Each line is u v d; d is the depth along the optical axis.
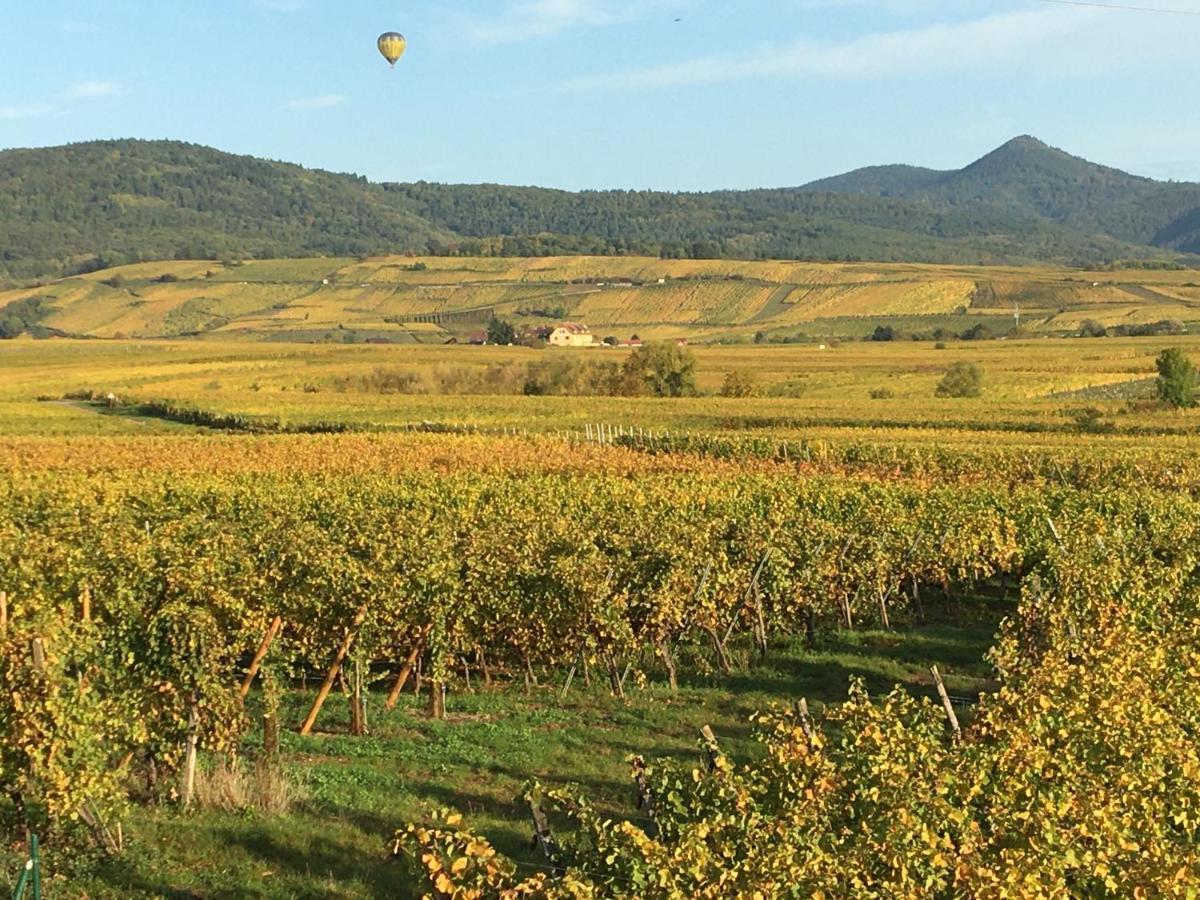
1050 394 99.44
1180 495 34.97
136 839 12.50
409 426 72.25
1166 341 152.00
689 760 16.02
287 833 12.77
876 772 9.77
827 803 9.77
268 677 15.95
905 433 62.44
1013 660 15.84
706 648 22.64
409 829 8.83
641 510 27.98
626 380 102.38
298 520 25.50
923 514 28.52
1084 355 133.00
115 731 13.27
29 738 11.98
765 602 22.91
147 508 31.33
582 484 35.69
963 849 8.68
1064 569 20.83
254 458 48.59
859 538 24.67
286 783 13.92
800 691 20.12
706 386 109.44
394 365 129.88
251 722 16.34
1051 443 54.78
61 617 14.48
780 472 44.16
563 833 13.09
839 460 50.00
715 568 21.25
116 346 171.38
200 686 14.20
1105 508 30.45
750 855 8.41
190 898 11.25
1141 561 23.72
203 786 13.74
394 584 17.91
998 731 11.39
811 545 23.66
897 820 8.73
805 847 8.70
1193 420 65.19
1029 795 9.78
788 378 115.19
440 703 18.33
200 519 28.06
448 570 18.81
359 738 17.08
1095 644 15.52
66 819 12.33
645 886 8.22
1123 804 9.93
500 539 21.53
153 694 14.09
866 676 21.03
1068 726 11.53
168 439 60.81
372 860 12.25
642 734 17.47
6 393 106.69
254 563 19.34
